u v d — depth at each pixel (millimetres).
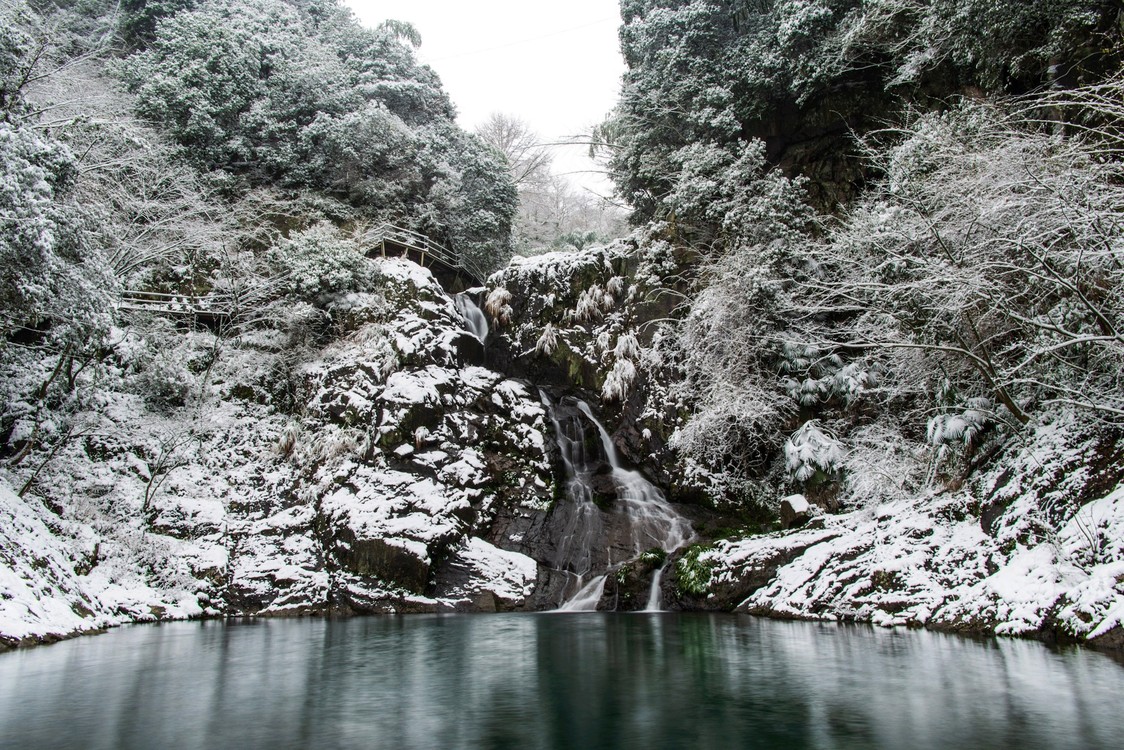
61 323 9750
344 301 16094
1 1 12336
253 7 21844
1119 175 7543
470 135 23438
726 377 13164
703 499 13180
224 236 17031
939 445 9625
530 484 14203
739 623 8633
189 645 7309
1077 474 7531
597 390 15227
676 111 16344
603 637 7629
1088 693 4367
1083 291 7738
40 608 7801
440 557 12000
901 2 11859
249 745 3529
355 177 20000
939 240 8023
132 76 19000
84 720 4090
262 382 15336
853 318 12453
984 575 7582
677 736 3672
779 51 14508
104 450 12516
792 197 13398
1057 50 9547
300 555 11875
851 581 8672
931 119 10555
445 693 4836
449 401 14594
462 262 22125
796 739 3564
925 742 3443
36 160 9289
